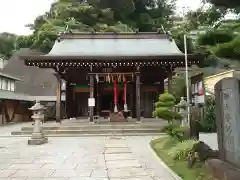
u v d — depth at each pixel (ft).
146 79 75.92
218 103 18.84
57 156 30.78
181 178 20.51
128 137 48.80
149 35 79.87
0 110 89.86
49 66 64.75
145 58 61.36
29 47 167.43
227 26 17.44
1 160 28.60
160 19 169.17
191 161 22.89
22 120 107.34
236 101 15.66
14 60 145.69
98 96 77.71
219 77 72.90
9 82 105.70
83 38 79.97
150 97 77.41
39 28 165.99
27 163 27.02
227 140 17.24
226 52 16.65
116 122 63.26
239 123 15.35
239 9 17.07
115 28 140.46
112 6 162.20
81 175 22.09
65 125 58.18
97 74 67.21
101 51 70.95
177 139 33.71
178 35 111.34
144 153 32.17
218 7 17.43
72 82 77.15
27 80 130.52
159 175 21.90
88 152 33.30
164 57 60.95
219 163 17.71
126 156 30.35
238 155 15.39
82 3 167.63
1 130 65.72
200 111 55.21
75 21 148.46
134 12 175.94
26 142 43.55
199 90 56.44
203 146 23.45
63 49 72.79
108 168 24.53
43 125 58.59
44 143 41.86
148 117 76.54
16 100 101.96
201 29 18.45
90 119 62.90
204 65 62.75
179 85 74.43
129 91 77.56
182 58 60.49
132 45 75.05
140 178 21.02
